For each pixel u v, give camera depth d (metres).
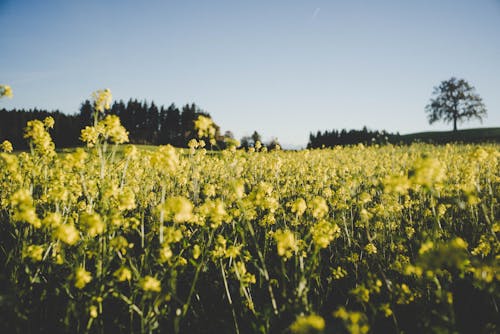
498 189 7.40
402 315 3.35
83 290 3.14
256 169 10.66
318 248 2.88
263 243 4.82
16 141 53.31
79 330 2.91
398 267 3.56
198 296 3.52
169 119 85.50
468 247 4.46
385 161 14.07
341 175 9.68
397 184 2.97
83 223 2.85
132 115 87.50
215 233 4.82
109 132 3.88
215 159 11.12
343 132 73.62
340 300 3.70
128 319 3.22
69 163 3.57
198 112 82.56
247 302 3.26
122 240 2.89
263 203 4.25
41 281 3.41
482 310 3.38
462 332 3.12
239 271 3.28
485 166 8.91
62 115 59.44
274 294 3.71
